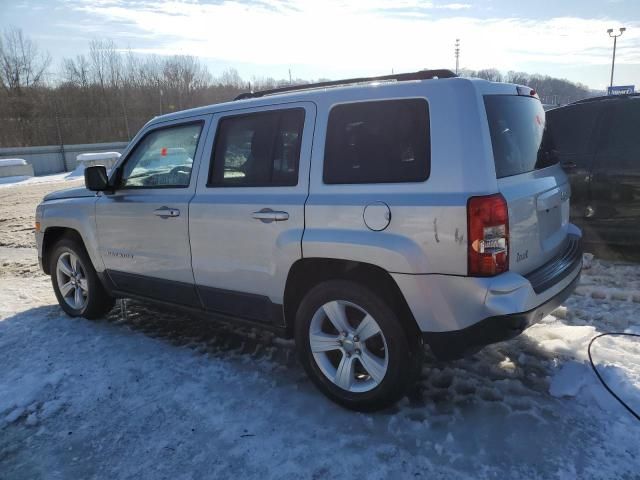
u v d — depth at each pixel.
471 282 2.80
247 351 4.30
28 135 53.03
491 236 2.78
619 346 3.90
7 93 53.69
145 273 4.39
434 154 2.90
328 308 3.33
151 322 5.08
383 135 3.10
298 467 2.81
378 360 3.21
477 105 2.90
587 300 4.94
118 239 4.56
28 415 3.47
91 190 4.54
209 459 2.92
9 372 4.11
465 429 3.05
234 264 3.72
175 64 65.06
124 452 3.03
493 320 2.81
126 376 3.93
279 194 3.46
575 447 2.85
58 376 3.95
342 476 2.72
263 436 3.10
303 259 3.34
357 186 3.13
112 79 60.66
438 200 2.84
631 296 4.87
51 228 5.31
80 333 4.86
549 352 3.88
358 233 3.08
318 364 3.43
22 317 5.40
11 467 2.96
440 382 3.58
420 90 3.01
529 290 2.88
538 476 2.65
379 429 3.11
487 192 2.79
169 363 4.12
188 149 4.09
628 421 3.03
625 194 5.73
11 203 16.84
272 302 3.59
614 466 2.69
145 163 4.40
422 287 2.91
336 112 3.29
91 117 57.25
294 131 3.47
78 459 2.99
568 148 6.10
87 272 5.03
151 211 4.20
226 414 3.36
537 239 3.23
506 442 2.92
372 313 3.13
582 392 3.34
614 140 5.82
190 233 3.96
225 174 3.83
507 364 3.76
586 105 6.06
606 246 6.04
